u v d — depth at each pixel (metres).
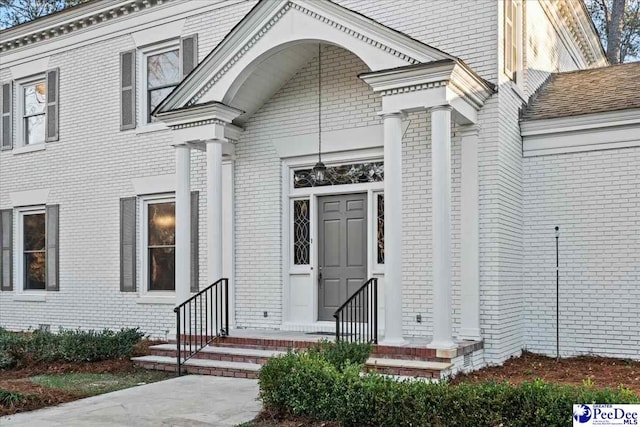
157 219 11.77
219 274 9.38
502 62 8.79
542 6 11.21
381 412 5.28
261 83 10.08
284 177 10.41
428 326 8.95
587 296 8.95
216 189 9.45
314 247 10.05
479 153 8.59
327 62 10.05
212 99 9.52
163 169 11.55
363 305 8.73
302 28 8.84
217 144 9.52
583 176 9.06
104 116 12.38
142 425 5.88
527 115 9.52
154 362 8.77
